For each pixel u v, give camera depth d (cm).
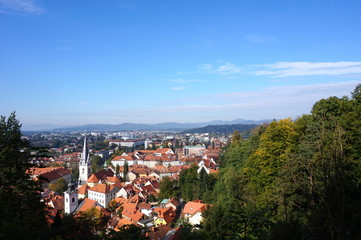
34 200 2098
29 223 1384
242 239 1223
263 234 1345
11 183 2109
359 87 3369
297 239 1321
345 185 1387
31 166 2238
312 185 1809
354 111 2795
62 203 7569
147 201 8281
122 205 7294
